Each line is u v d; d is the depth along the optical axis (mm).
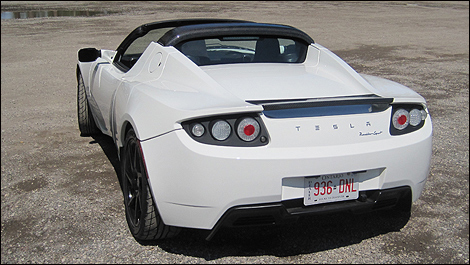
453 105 5848
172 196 2188
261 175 2104
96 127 4473
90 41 11836
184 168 2117
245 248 2469
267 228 2697
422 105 2488
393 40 12461
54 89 6828
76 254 2385
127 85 2799
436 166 3748
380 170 2324
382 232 2672
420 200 3109
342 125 2256
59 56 9859
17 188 3240
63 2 28516
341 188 2287
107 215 2822
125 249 2438
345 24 16344
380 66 8680
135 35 3592
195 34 3018
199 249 2451
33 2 28656
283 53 3246
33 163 3740
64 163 3738
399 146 2324
